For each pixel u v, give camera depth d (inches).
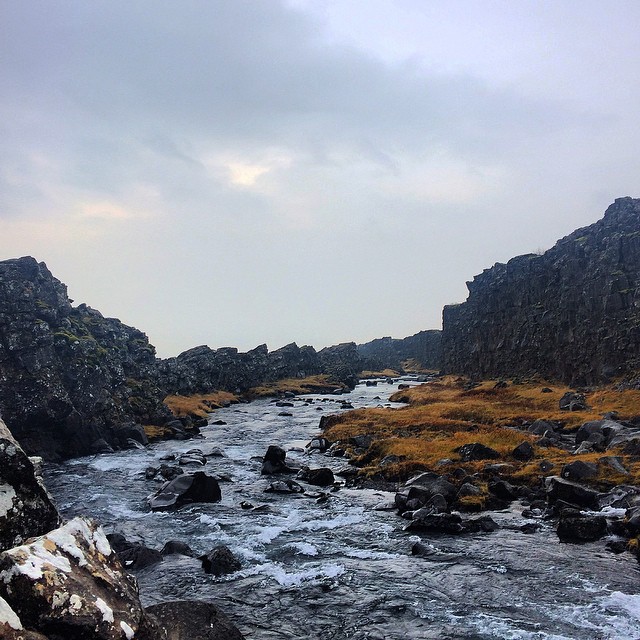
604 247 3484.3
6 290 1951.3
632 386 2598.4
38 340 1927.9
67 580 275.0
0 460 376.8
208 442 2215.8
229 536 940.6
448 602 655.8
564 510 961.5
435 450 1550.2
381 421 2261.3
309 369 6815.9
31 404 1800.0
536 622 599.8
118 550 852.6
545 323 3865.7
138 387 2564.0
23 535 363.6
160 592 698.8
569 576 723.4
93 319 2778.1
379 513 1071.6
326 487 1331.2
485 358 4773.6
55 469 1628.9
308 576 747.4
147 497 1248.2
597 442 1571.1
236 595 686.5
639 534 838.5
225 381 4864.7
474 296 5767.7
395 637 573.0
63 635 253.4
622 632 572.7
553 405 2623.0
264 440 2250.2
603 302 3193.9
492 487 1155.9
